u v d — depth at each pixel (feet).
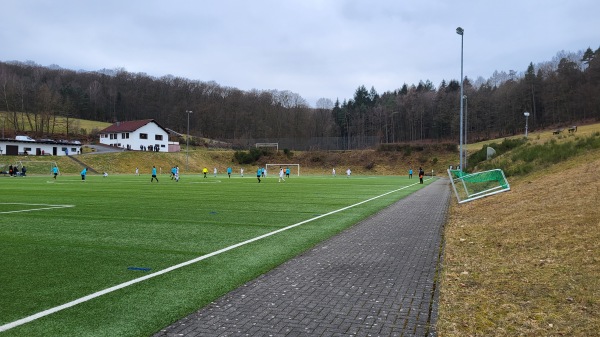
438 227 41.63
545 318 16.07
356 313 17.81
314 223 44.80
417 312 17.89
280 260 27.66
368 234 37.73
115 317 17.24
